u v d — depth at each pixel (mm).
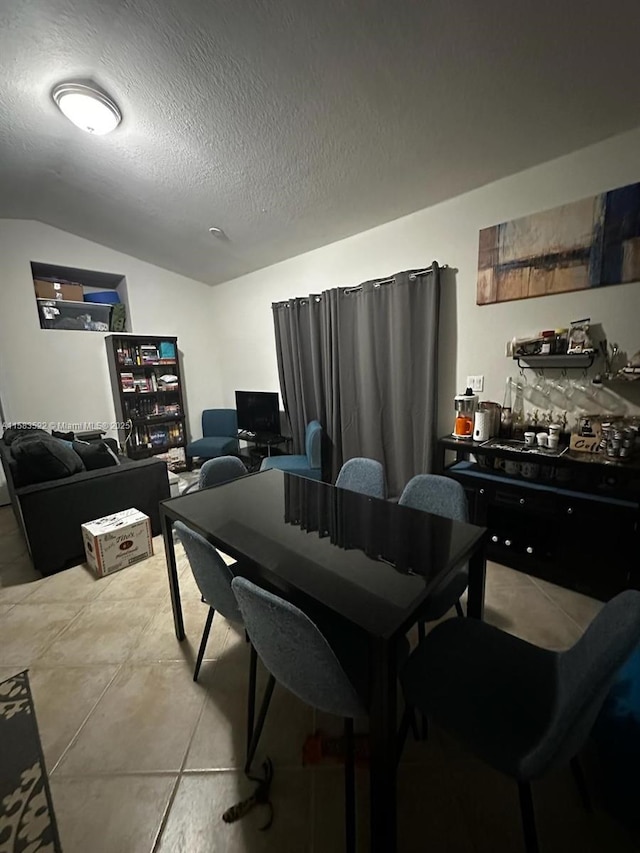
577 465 1932
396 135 2016
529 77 1594
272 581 1145
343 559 1199
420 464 2918
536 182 2184
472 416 2557
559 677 979
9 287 3607
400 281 2762
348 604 967
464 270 2566
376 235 3057
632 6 1288
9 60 1746
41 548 2365
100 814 1128
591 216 2008
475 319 2555
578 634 1763
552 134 1920
